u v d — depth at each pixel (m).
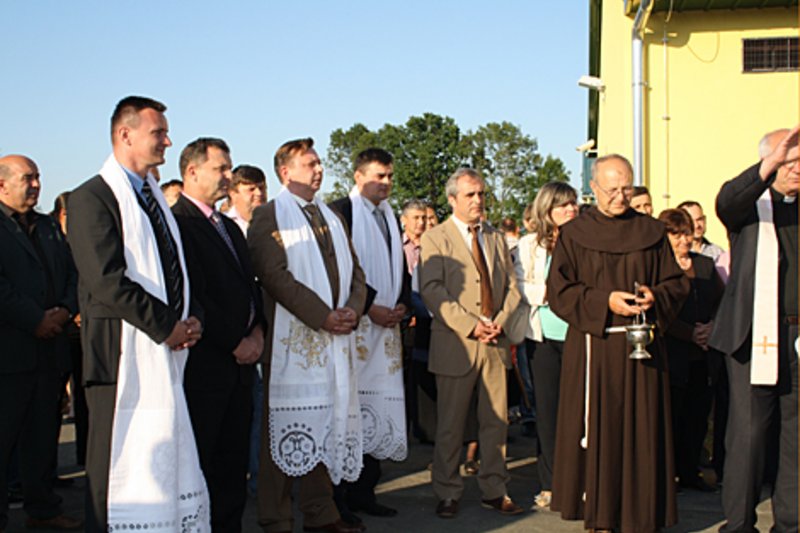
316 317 4.60
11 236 5.12
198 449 4.34
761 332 4.48
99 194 3.82
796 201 4.56
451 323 5.34
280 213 4.78
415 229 7.80
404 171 63.03
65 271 5.42
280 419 4.64
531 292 5.71
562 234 5.00
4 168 5.19
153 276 3.88
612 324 4.75
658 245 4.91
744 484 4.59
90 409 3.82
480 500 5.80
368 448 5.28
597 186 4.92
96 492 3.75
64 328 5.41
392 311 5.33
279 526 4.76
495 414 5.45
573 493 4.82
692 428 6.04
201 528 3.96
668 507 4.75
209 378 4.35
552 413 5.65
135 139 4.00
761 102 10.58
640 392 4.73
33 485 5.16
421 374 6.53
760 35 10.56
